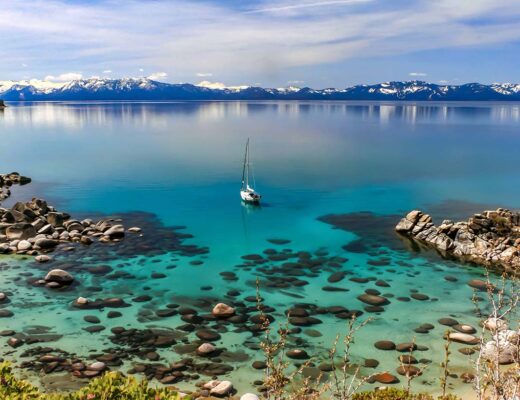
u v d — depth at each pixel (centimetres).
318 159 10812
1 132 17788
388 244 4700
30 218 5166
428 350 2652
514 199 6862
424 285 3644
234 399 2145
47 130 18788
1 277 3650
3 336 2739
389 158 11031
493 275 3869
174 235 4928
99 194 7019
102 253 4278
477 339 2725
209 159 10738
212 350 2603
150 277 3722
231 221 5534
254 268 3969
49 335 2762
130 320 2975
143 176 8519
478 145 13838
